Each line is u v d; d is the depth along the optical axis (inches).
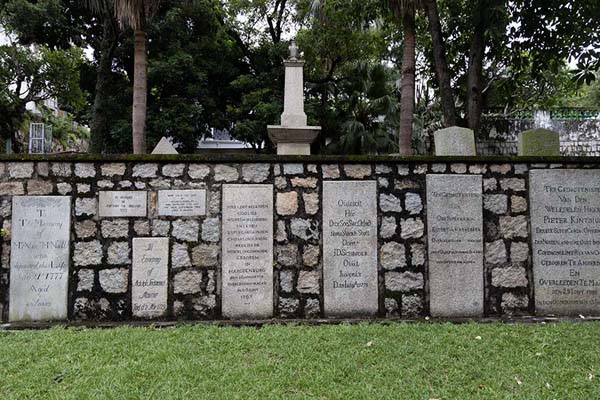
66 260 200.7
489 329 184.4
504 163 215.9
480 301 209.8
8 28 555.2
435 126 649.0
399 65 699.4
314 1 567.2
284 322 198.1
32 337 174.9
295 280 206.5
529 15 354.3
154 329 186.5
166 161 207.2
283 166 210.7
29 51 643.5
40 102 812.6
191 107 581.0
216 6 613.6
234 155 208.2
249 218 207.5
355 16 402.6
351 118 660.7
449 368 146.9
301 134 364.2
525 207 214.8
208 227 206.2
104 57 547.8
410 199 212.4
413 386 134.6
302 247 208.1
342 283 207.5
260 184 209.2
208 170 208.4
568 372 142.9
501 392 130.9
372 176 212.5
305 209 209.6
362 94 663.8
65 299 199.3
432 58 450.3
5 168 201.9
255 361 151.6
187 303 203.2
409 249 210.5
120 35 539.2
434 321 200.1
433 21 363.3
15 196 201.2
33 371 141.9
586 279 212.2
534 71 380.8
